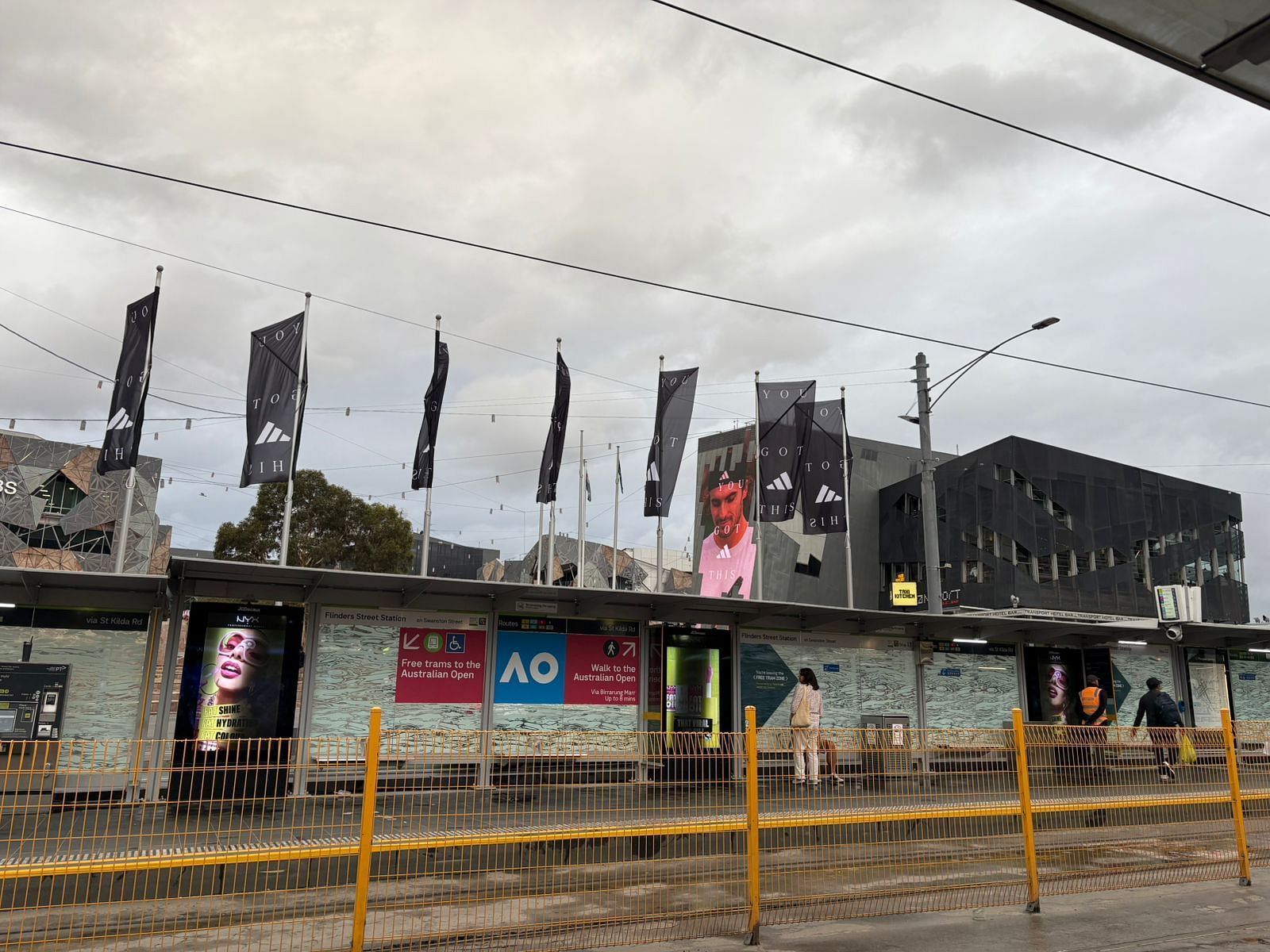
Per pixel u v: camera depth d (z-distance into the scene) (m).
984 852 8.88
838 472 21.27
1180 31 3.85
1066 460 46.47
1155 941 6.82
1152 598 47.69
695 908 7.35
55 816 7.22
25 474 47.72
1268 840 10.99
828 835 8.06
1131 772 9.91
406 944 6.38
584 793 7.50
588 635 15.05
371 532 43.00
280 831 6.85
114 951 6.01
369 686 13.50
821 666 16.81
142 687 12.39
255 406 15.91
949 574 46.41
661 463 20.78
